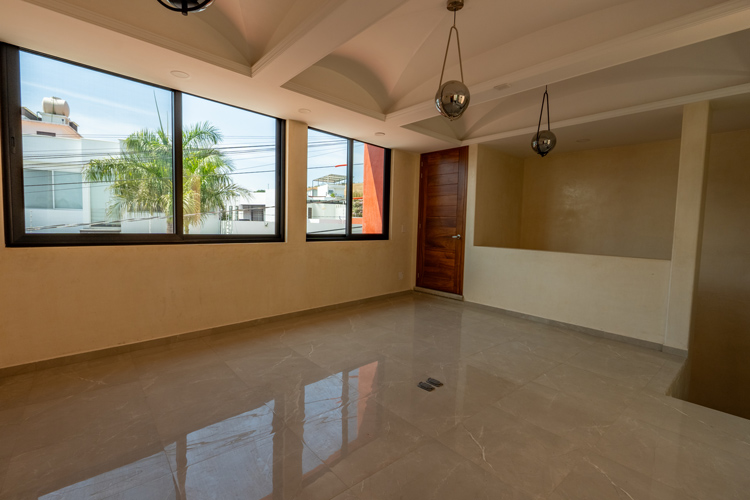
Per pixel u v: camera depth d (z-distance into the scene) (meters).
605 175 5.32
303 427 2.06
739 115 3.64
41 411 2.16
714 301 4.39
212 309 3.65
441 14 2.61
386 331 3.91
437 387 2.62
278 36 2.60
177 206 3.39
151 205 3.27
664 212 4.81
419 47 3.09
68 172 2.85
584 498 1.58
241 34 2.80
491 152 5.46
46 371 2.70
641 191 5.00
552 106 4.21
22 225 2.66
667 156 4.78
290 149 4.14
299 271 4.39
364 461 1.79
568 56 2.55
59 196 2.82
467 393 2.53
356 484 1.63
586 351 3.45
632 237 5.08
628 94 3.64
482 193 5.34
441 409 2.30
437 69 3.39
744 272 4.18
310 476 1.67
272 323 4.12
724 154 4.29
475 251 5.21
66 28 2.25
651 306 3.59
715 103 3.30
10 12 2.07
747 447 1.97
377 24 2.80
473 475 1.71
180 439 1.92
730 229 4.27
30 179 2.69
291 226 4.26
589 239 5.49
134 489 1.56
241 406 2.27
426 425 2.12
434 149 5.61
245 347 3.32
